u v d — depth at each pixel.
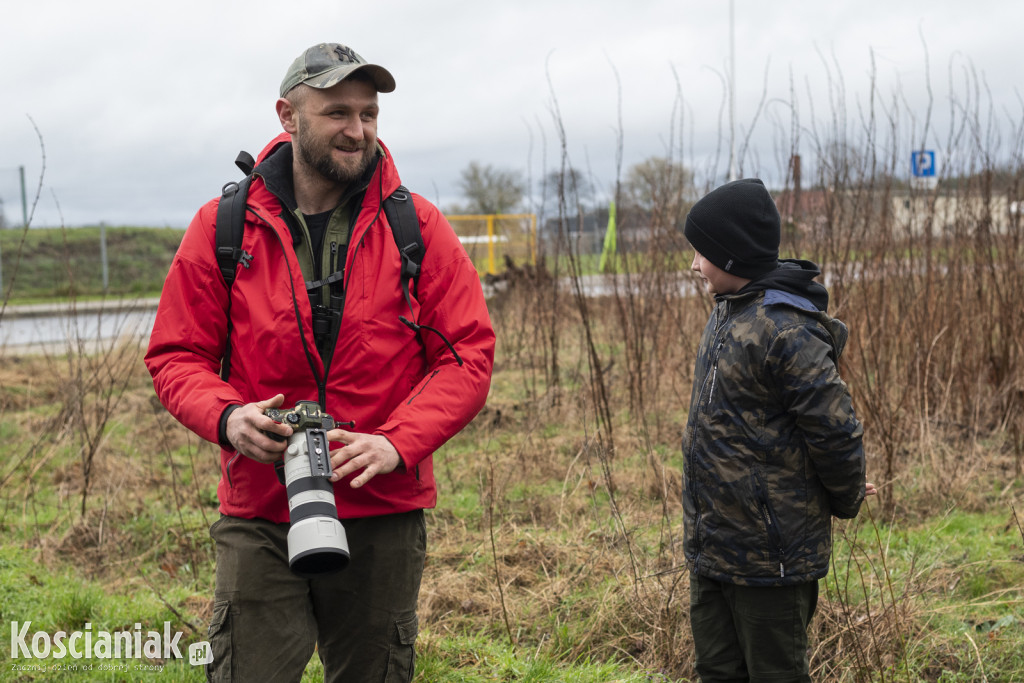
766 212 2.49
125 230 19.30
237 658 2.02
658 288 6.74
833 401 2.31
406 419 2.04
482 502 4.56
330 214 2.18
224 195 2.20
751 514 2.39
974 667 3.09
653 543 4.07
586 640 3.33
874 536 4.27
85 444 6.02
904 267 5.96
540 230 7.76
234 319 2.14
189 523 4.88
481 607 3.65
